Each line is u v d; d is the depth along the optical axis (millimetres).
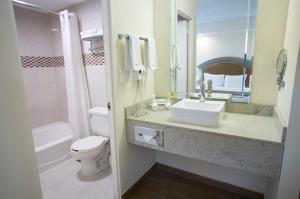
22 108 534
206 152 1378
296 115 1029
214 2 1712
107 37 1466
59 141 2383
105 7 1428
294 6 1182
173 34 1950
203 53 1845
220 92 1801
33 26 2789
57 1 2416
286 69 1244
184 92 2008
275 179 1288
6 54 488
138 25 1756
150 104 2010
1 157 491
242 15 1604
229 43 1698
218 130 1338
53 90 3129
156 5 1962
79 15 2498
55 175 2131
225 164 1328
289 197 1141
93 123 2412
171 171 2156
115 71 1533
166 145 1540
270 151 1163
